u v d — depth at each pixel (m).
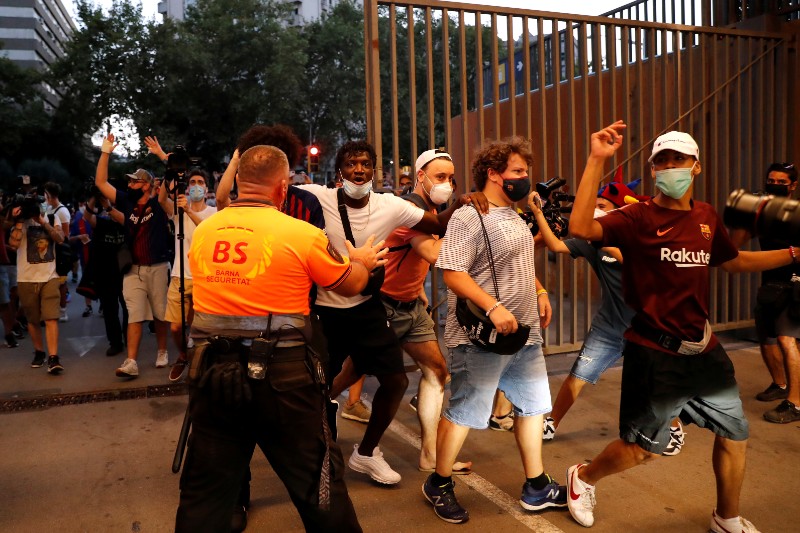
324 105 47.81
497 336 2.95
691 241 2.77
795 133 6.71
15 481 3.70
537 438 3.24
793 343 4.57
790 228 1.71
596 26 5.72
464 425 3.16
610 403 4.98
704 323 2.81
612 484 3.59
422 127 33.97
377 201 3.37
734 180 6.69
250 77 42.53
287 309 2.26
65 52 43.56
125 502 3.44
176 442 4.28
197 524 2.22
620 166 4.79
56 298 6.04
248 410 2.21
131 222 5.79
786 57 6.66
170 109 40.06
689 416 2.98
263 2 43.41
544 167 5.63
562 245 3.48
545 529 3.12
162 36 40.53
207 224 2.36
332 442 2.34
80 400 5.17
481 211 3.02
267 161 2.37
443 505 3.19
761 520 3.18
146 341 7.49
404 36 34.31
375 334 3.36
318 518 2.29
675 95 6.16
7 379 5.86
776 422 4.50
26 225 5.98
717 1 7.45
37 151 52.59
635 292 2.88
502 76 11.85
